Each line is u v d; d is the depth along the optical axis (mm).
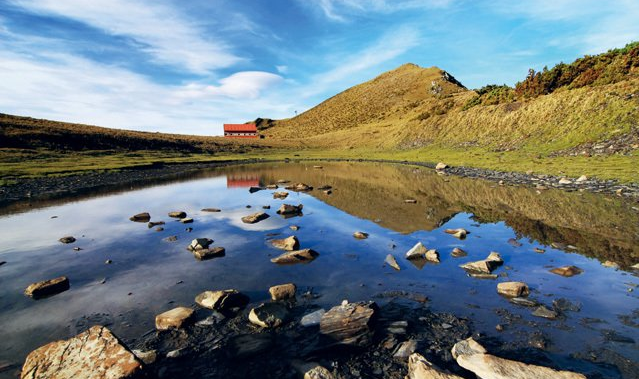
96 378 5035
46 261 11680
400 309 8055
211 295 8375
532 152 42031
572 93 46062
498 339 6676
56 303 8523
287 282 9797
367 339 6785
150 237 14656
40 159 53000
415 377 5398
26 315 7906
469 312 7840
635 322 7168
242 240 14070
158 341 6809
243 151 97750
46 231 15758
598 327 7012
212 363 6121
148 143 84375
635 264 10477
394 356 6254
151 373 5559
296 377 5746
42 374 5246
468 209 19516
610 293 8609
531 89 55625
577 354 6117
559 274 9977
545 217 16969
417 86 176625
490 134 55062
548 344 6445
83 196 26406
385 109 161000
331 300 8609
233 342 6781
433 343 6609
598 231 14227
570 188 24344
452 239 13883
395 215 18422
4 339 6891
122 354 5547
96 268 10992
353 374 5766
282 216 18531
